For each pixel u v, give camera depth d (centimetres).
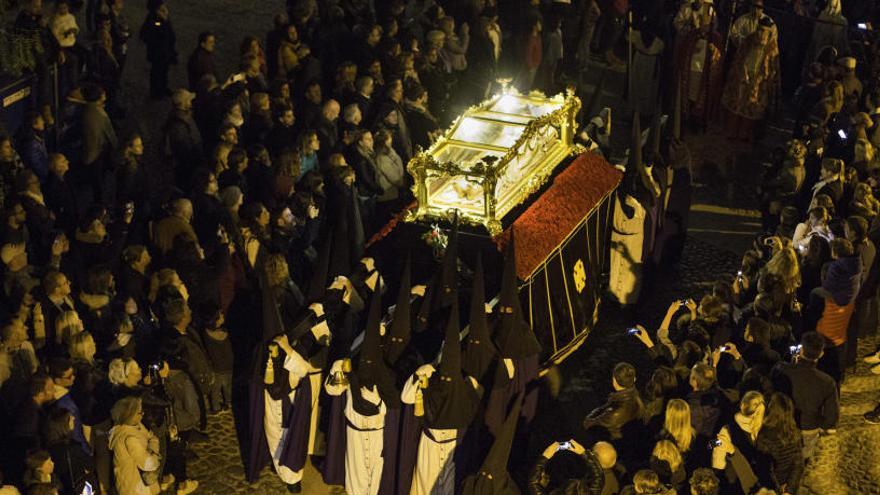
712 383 1050
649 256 1352
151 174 1602
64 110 1483
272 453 1080
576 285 1255
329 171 1325
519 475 1127
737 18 1867
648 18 1931
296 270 1319
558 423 1204
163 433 1036
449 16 1820
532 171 1250
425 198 1188
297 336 1052
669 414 981
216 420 1173
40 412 984
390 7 1820
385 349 1040
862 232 1196
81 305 1167
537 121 1237
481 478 960
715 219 1606
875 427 1219
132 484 988
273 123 1473
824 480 1144
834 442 1194
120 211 1244
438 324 1102
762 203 1478
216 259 1223
